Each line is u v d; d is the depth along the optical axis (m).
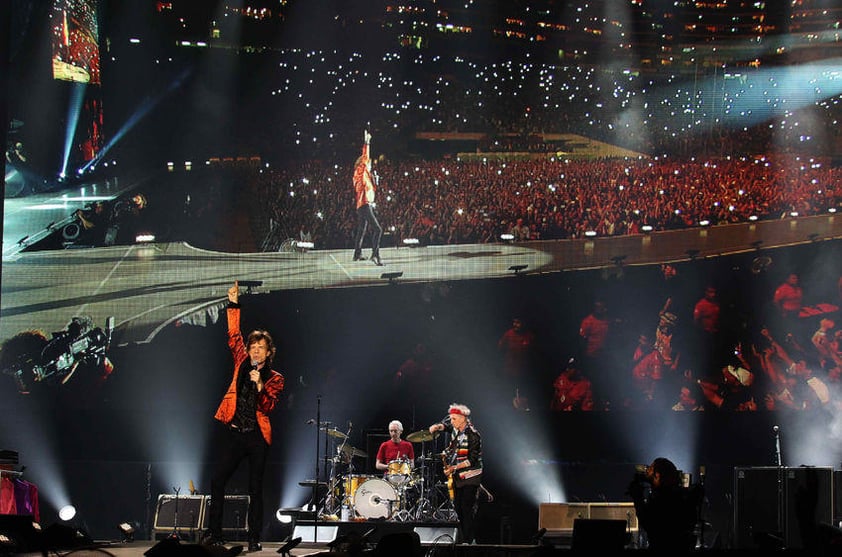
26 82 11.52
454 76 12.08
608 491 11.51
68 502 11.44
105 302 11.60
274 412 11.68
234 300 6.59
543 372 11.77
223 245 11.81
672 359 11.69
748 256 11.79
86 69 11.70
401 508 9.59
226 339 11.72
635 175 11.96
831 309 11.62
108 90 11.75
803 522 4.92
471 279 11.89
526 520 11.54
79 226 11.62
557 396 11.73
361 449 11.27
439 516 9.70
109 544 6.98
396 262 11.91
